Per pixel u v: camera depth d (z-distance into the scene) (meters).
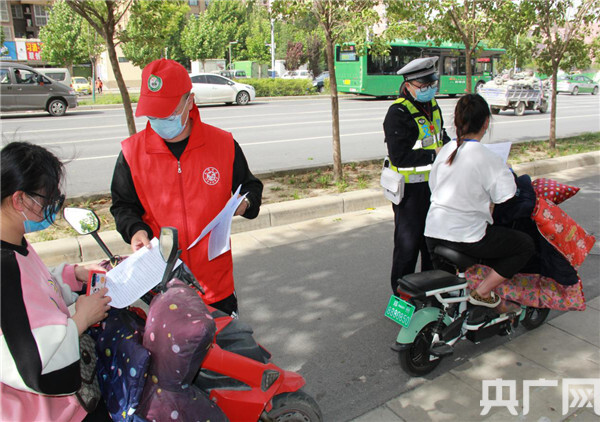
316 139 12.46
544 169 9.06
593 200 7.34
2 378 1.39
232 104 22.81
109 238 5.10
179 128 2.20
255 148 11.14
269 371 2.11
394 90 26.73
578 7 10.02
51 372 1.43
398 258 3.93
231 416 2.05
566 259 3.27
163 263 1.90
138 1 6.62
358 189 7.36
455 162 3.09
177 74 2.10
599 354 3.52
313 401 2.33
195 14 54.84
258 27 54.66
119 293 1.80
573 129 15.25
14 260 1.43
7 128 13.74
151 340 1.68
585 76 33.53
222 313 2.24
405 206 3.82
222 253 2.23
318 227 6.17
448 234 3.14
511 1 9.22
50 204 1.53
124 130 13.56
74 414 1.63
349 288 4.57
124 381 1.72
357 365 3.43
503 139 12.76
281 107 21.19
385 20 8.02
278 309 4.19
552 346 3.64
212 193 2.35
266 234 5.91
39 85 16.83
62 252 4.89
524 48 10.53
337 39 7.30
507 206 3.27
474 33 9.73
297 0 6.91
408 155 3.69
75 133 12.98
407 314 3.10
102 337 1.85
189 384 1.78
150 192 2.31
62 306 1.66
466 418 2.89
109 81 43.81
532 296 3.50
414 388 3.18
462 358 3.51
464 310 3.30
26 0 31.22
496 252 3.10
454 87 27.97
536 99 19.67
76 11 6.12
